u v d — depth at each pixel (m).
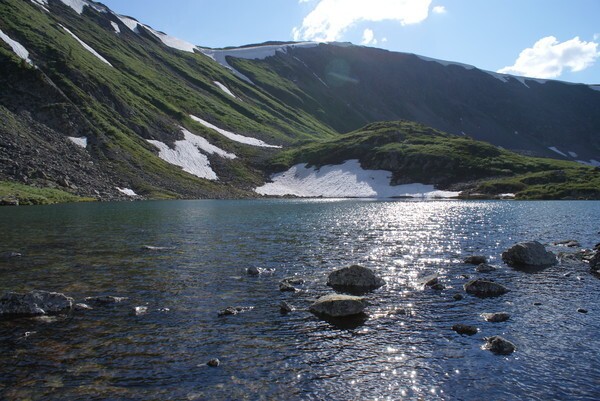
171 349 13.99
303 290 21.31
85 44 170.38
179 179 111.75
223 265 26.75
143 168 107.38
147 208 69.19
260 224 48.72
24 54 121.12
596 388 11.78
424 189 123.00
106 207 68.88
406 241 36.75
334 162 144.25
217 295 20.22
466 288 21.50
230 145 153.50
